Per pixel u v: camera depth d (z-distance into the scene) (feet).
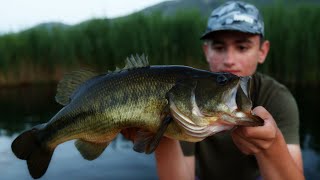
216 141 2.25
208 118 1.43
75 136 1.64
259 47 2.43
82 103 1.61
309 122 4.84
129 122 1.52
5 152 3.96
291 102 2.17
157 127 1.49
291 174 1.56
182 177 1.94
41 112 5.99
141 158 3.68
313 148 3.88
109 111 1.54
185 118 1.45
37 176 1.70
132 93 1.51
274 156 1.54
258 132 1.40
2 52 8.77
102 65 8.41
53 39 8.81
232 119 1.37
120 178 3.18
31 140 1.71
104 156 3.76
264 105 2.17
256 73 2.32
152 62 7.99
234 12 2.30
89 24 8.59
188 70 1.50
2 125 5.14
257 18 2.34
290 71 7.24
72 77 1.66
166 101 1.47
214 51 2.32
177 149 1.93
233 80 1.40
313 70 7.23
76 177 3.24
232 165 2.25
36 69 8.91
